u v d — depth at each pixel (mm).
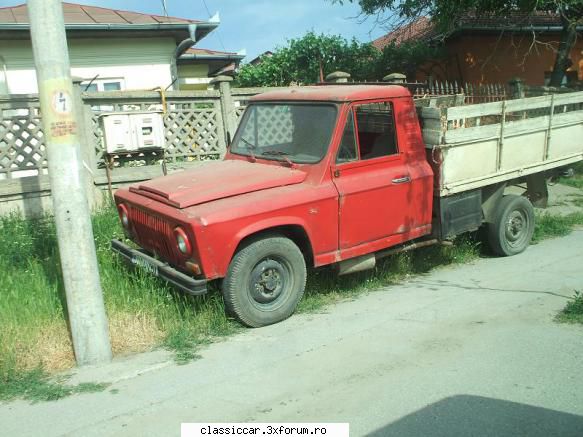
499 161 6727
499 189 6934
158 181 5605
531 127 7027
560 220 8562
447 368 4215
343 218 5422
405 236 5988
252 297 5051
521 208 7156
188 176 5543
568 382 3936
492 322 5051
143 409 3814
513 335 4746
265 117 6043
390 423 3516
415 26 15008
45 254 6695
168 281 4969
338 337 4879
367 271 6465
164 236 5059
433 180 6156
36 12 3986
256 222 4875
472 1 11242
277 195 5059
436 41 15688
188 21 12766
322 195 5234
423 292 5980
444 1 11539
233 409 3773
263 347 4738
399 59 15492
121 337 4871
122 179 8047
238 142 6262
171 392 4031
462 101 7125
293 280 5266
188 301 5414
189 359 4562
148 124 8016
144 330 4996
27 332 4746
